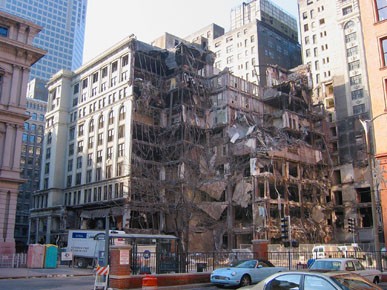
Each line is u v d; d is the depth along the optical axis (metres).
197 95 74.75
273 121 76.94
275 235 59.22
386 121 34.16
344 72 86.06
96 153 76.50
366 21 37.03
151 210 60.53
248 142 65.38
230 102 73.50
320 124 83.31
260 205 60.41
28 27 47.78
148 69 77.56
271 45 109.44
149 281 18.55
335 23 92.25
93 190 74.31
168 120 75.19
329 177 78.38
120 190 67.94
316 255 33.22
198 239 62.34
